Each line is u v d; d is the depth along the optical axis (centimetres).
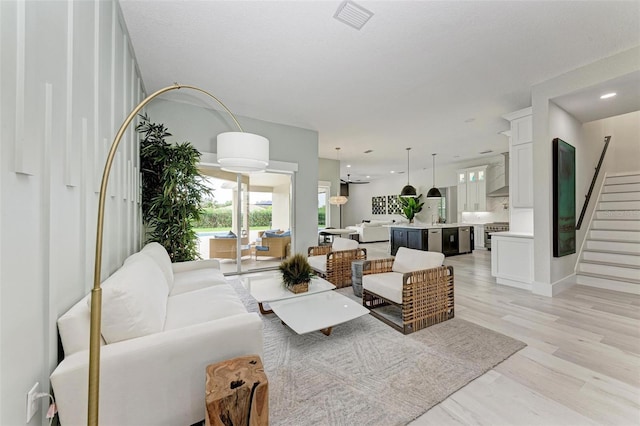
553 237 345
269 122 480
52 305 112
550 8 212
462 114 444
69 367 106
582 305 307
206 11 215
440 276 264
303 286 270
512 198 400
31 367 99
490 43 257
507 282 395
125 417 115
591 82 295
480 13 217
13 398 88
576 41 255
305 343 225
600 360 195
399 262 317
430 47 263
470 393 161
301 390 165
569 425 137
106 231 186
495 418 142
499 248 406
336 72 311
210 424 105
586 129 445
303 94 370
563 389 164
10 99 87
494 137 579
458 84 340
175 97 383
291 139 505
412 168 980
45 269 109
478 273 479
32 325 100
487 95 372
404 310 239
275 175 505
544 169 340
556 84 324
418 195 1030
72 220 134
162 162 323
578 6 210
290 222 513
